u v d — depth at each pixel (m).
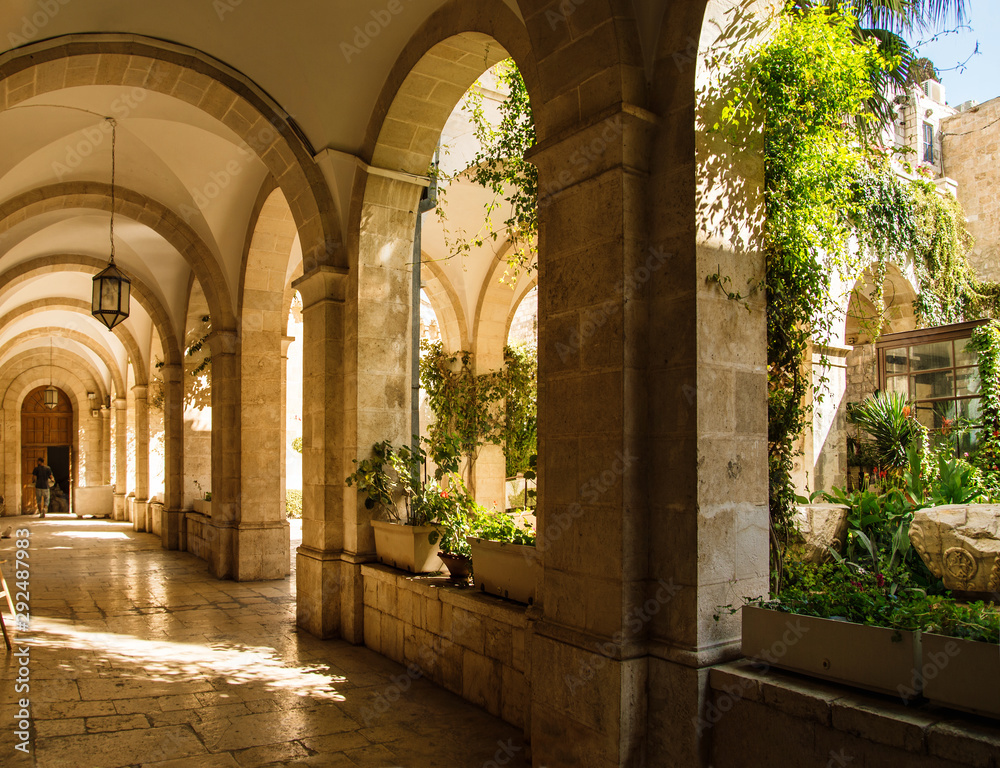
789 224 3.69
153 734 4.21
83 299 16.33
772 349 3.82
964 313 10.38
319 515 6.62
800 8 3.76
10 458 21.97
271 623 7.09
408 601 5.59
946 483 5.32
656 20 3.49
